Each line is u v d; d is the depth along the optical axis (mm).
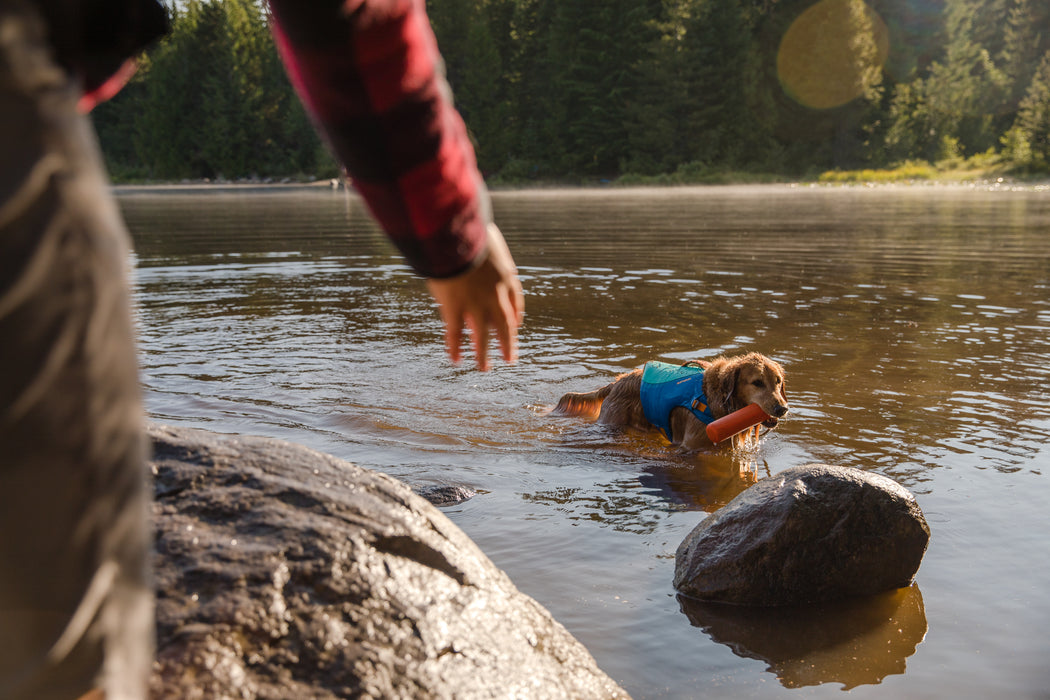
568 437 5438
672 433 5500
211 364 7160
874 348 7449
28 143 588
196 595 1911
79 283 610
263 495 2275
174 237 19547
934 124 64125
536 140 61594
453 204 977
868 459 4703
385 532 2203
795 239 17234
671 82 56656
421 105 891
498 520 3932
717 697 2506
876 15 66438
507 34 65125
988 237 16922
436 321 9117
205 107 65750
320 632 1891
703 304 9820
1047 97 57000
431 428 5516
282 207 32750
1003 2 82000
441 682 1899
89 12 695
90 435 627
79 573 642
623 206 31078
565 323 8812
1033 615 2965
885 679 2596
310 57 820
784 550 3188
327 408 5891
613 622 2979
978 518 3803
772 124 61031
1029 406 5613
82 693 672
